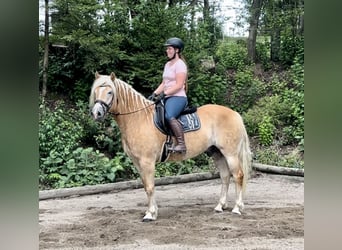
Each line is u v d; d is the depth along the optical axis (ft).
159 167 27.66
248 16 43.83
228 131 18.61
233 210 18.75
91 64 31.81
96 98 16.46
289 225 16.65
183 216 18.37
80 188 23.35
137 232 15.94
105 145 29.30
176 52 17.79
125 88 17.47
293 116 34.09
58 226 16.94
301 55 39.04
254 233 15.62
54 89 33.58
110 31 32.99
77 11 30.58
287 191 23.68
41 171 25.21
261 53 43.68
